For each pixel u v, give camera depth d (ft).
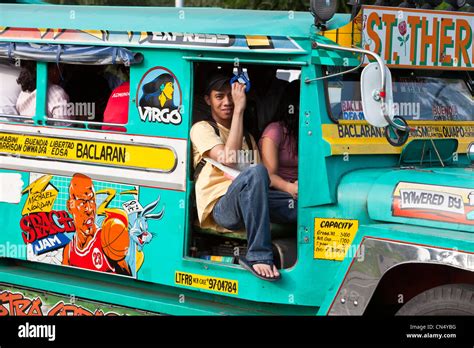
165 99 17.54
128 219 18.06
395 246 14.84
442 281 15.51
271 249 16.46
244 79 16.98
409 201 15.34
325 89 16.31
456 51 17.65
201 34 17.03
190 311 17.20
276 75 17.87
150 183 17.76
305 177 16.17
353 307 15.42
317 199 16.17
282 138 17.39
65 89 19.81
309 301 16.26
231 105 17.54
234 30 16.75
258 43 16.47
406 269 15.33
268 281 16.40
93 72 20.04
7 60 20.21
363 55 16.24
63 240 19.07
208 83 17.66
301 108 16.17
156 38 17.54
